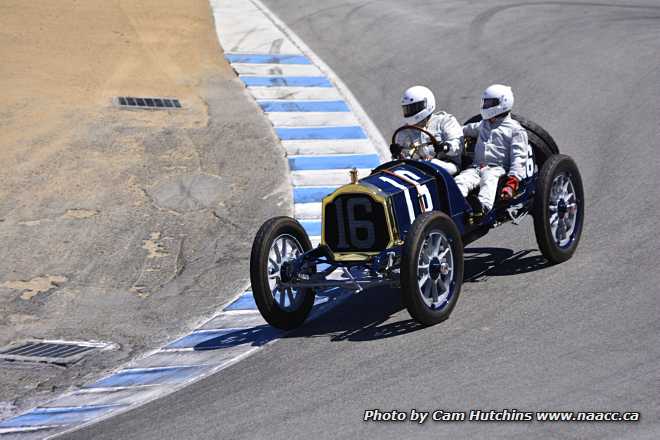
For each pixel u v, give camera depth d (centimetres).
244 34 7888
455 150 3219
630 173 4109
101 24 7788
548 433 1989
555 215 3203
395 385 2377
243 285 3956
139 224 4619
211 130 5762
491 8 8056
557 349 2458
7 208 4803
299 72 6856
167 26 7931
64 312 3891
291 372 2638
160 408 2612
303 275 2981
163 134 5688
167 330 3616
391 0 8756
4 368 3431
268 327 3275
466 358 2484
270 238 2922
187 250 4362
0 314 3903
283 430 2211
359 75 6688
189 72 6875
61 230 4575
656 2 7800
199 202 4819
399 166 3066
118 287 4069
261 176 5075
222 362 2948
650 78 5481
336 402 2333
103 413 2733
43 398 3127
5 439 2723
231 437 2230
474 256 3478
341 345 2789
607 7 7731
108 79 6619
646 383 2178
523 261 3319
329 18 8238
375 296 3266
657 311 2636
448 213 3000
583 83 5634
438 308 2806
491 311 2834
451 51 6812
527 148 3244
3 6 7950
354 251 2908
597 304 2759
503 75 6091
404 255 2658
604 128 4834
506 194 3080
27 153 5394
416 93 3219
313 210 4619
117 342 3569
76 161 5303
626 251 3209
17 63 6788
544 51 6450
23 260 4325
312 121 5862
